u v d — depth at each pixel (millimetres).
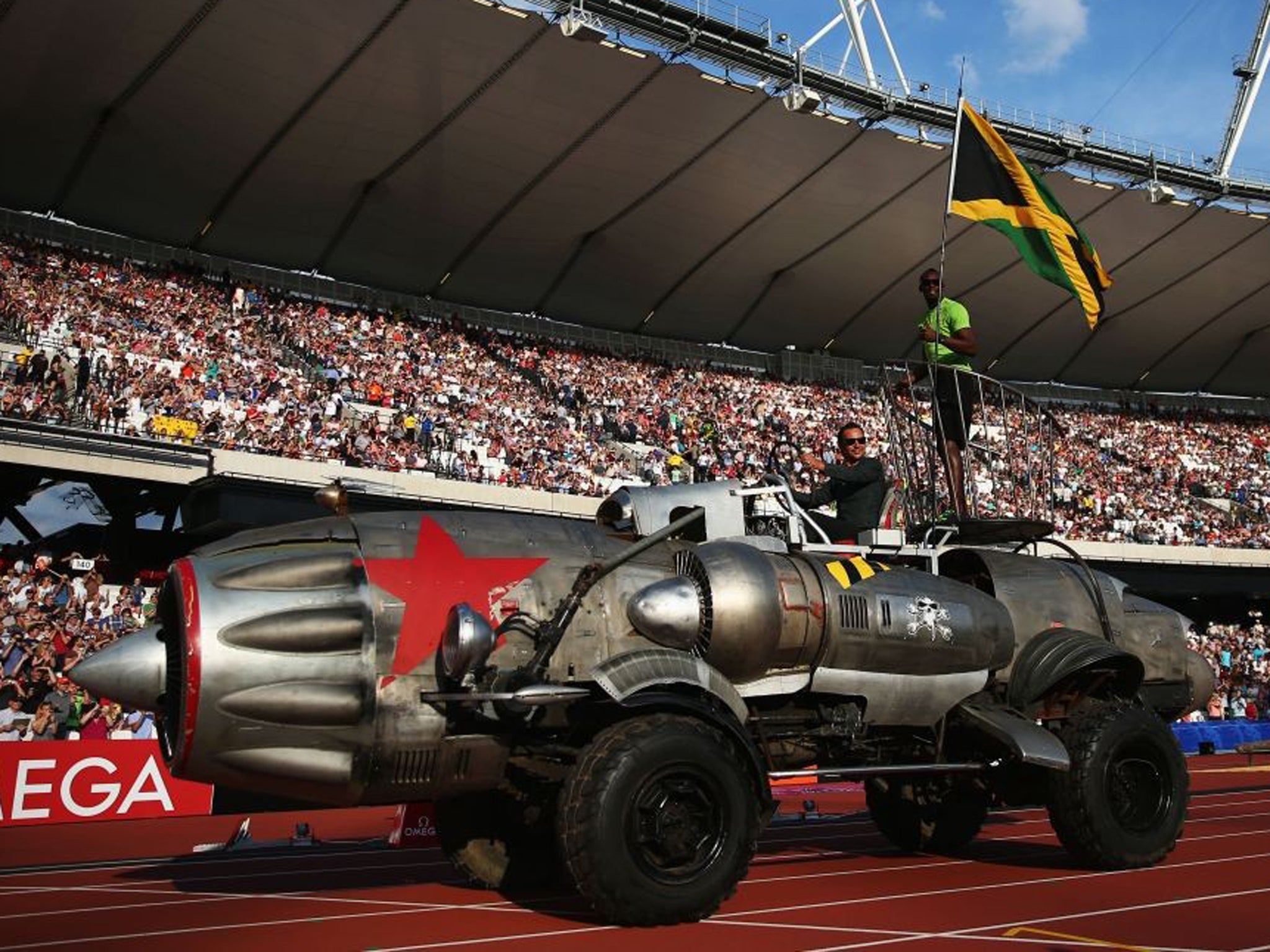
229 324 27781
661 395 35188
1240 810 10602
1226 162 35406
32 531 22297
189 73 25109
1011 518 7609
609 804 4855
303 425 23891
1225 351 45469
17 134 25844
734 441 33250
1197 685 7992
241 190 29109
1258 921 4902
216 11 23453
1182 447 44125
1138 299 40812
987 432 8117
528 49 25891
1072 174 32938
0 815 11492
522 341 35219
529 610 5547
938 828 7688
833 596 6266
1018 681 7043
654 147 29875
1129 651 7684
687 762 5059
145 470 20281
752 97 28406
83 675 5543
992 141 9227
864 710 6453
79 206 28750
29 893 6512
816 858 7422
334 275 33188
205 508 21125
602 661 5422
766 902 5473
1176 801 6809
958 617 6637
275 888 6520
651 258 34875
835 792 15531
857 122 29969
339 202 30266
